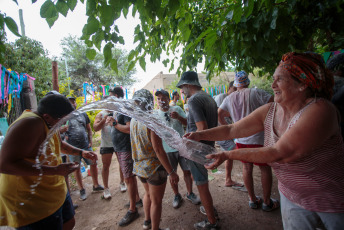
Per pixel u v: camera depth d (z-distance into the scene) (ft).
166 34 6.63
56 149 5.30
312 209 3.71
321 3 5.39
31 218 4.62
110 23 4.05
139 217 8.72
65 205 5.89
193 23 8.35
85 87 20.49
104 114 10.15
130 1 4.20
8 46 24.53
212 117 7.50
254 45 5.91
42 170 4.26
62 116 4.72
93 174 11.59
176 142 4.66
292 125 3.38
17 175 4.14
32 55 28.96
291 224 4.15
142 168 6.66
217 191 10.12
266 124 4.37
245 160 3.58
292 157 3.29
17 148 4.05
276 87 3.72
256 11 5.56
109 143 10.61
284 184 4.07
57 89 15.08
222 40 5.78
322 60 3.47
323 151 3.35
